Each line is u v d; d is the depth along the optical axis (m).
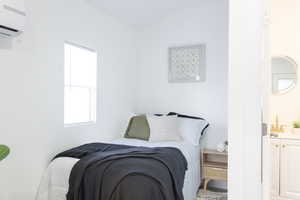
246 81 0.79
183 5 3.58
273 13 3.11
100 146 2.60
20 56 2.04
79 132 2.79
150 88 3.93
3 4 1.64
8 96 1.93
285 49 3.07
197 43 3.62
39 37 2.23
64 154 2.32
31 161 2.14
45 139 2.30
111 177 1.77
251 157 0.79
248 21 0.79
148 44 3.95
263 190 0.91
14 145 1.98
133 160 1.99
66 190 2.08
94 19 3.05
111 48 3.41
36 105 2.20
